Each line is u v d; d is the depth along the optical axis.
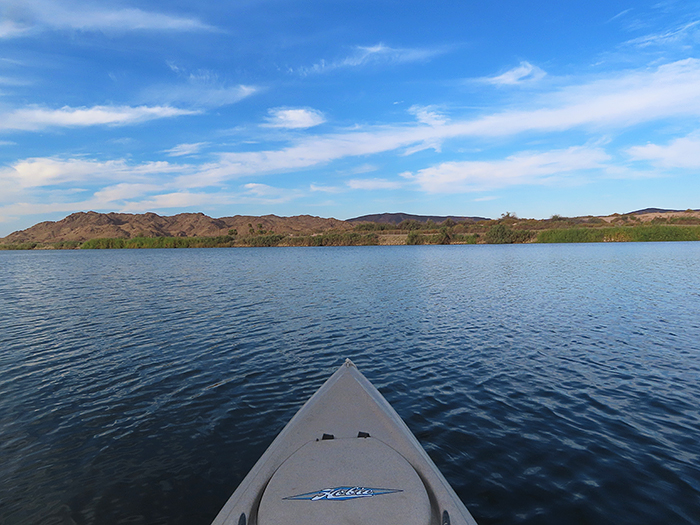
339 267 41.44
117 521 4.95
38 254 100.75
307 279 30.88
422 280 29.08
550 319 15.98
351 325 15.35
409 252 71.06
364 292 23.66
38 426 7.48
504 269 35.91
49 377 10.12
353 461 4.55
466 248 81.38
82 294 24.73
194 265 48.22
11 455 6.48
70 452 6.57
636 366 10.42
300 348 12.41
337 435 5.31
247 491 4.18
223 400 8.59
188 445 6.76
